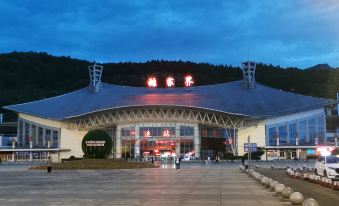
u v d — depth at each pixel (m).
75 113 111.56
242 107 110.19
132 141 110.25
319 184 30.38
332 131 169.88
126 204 18.19
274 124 110.62
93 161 62.38
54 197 21.23
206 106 108.31
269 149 109.31
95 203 18.59
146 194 22.62
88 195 22.20
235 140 110.31
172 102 110.75
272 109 110.19
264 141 108.94
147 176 41.38
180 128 110.12
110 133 113.19
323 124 116.81
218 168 62.81
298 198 17.06
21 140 120.56
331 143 115.81
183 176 41.03
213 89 124.06
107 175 43.78
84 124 112.56
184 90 124.19
